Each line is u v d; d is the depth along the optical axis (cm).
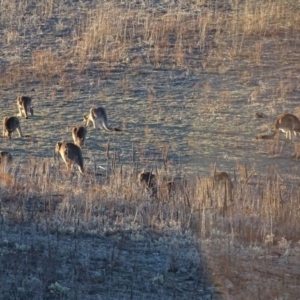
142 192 6938
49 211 6116
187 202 6456
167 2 16412
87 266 4872
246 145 9888
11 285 4475
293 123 10194
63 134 10550
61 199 6550
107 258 5072
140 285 4669
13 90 12662
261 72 13125
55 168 8531
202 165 8888
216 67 13375
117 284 4656
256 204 6588
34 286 4478
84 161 9112
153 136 10362
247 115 11319
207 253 5259
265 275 4931
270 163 8969
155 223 5894
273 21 15162
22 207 6184
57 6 16388
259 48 14075
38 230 5603
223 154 9456
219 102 11888
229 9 15950
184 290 4653
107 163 9044
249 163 8981
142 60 13775
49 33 15225
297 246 5588
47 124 11038
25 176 7731
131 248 5344
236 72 13175
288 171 8569
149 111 11562
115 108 11744
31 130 10738
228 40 14500
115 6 16312
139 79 12988
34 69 13462
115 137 10325
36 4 16500
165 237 5584
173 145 9944
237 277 4869
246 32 14700
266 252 5369
